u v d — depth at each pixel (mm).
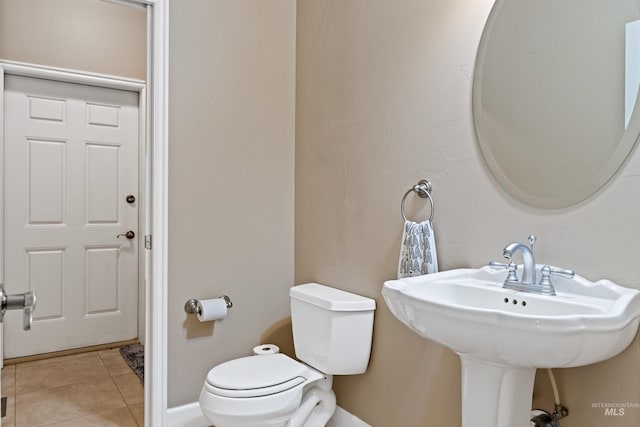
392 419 1763
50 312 2992
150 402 1961
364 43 1921
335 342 1771
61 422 2115
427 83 1634
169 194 1984
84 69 3002
